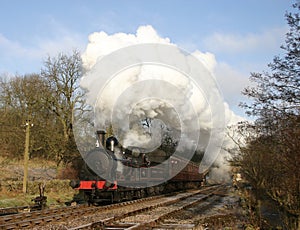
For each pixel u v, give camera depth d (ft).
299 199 29.19
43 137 126.82
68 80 122.42
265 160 42.47
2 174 110.93
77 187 67.62
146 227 42.50
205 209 68.90
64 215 51.39
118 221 48.24
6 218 46.26
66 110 120.67
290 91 32.14
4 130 131.03
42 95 123.75
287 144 27.99
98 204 72.18
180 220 51.24
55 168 132.26
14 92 139.74
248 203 51.13
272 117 32.53
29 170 123.95
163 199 85.71
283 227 39.14
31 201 74.28
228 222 49.62
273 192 34.35
